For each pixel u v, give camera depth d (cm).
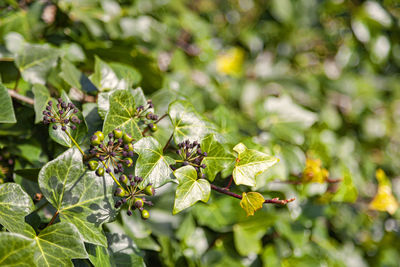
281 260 80
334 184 82
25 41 77
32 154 70
